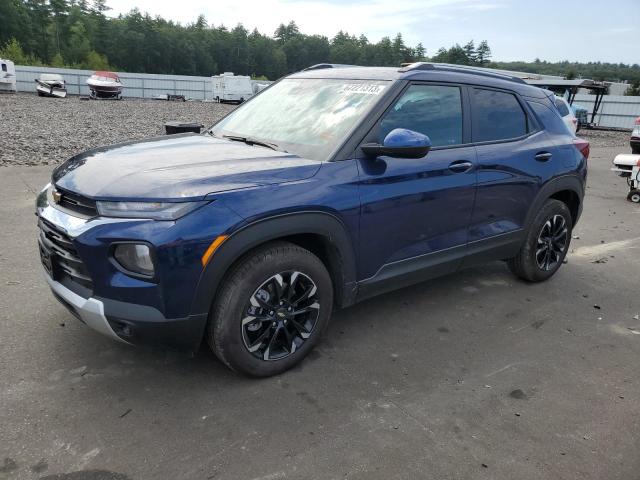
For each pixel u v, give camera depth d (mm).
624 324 4035
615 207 8734
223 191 2580
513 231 4242
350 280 3180
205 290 2531
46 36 94125
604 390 3062
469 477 2287
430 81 3592
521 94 4340
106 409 2617
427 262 3609
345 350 3367
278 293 2846
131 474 2201
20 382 2791
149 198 2453
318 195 2859
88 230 2451
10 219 5738
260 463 2303
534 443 2539
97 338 3285
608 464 2416
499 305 4258
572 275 5121
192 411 2641
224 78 44469
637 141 10898
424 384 3016
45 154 10469
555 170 4418
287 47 133250
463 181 3654
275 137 3443
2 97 32312
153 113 25141
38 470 2191
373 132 3195
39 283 4078
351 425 2598
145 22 106250
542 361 3379
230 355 2756
